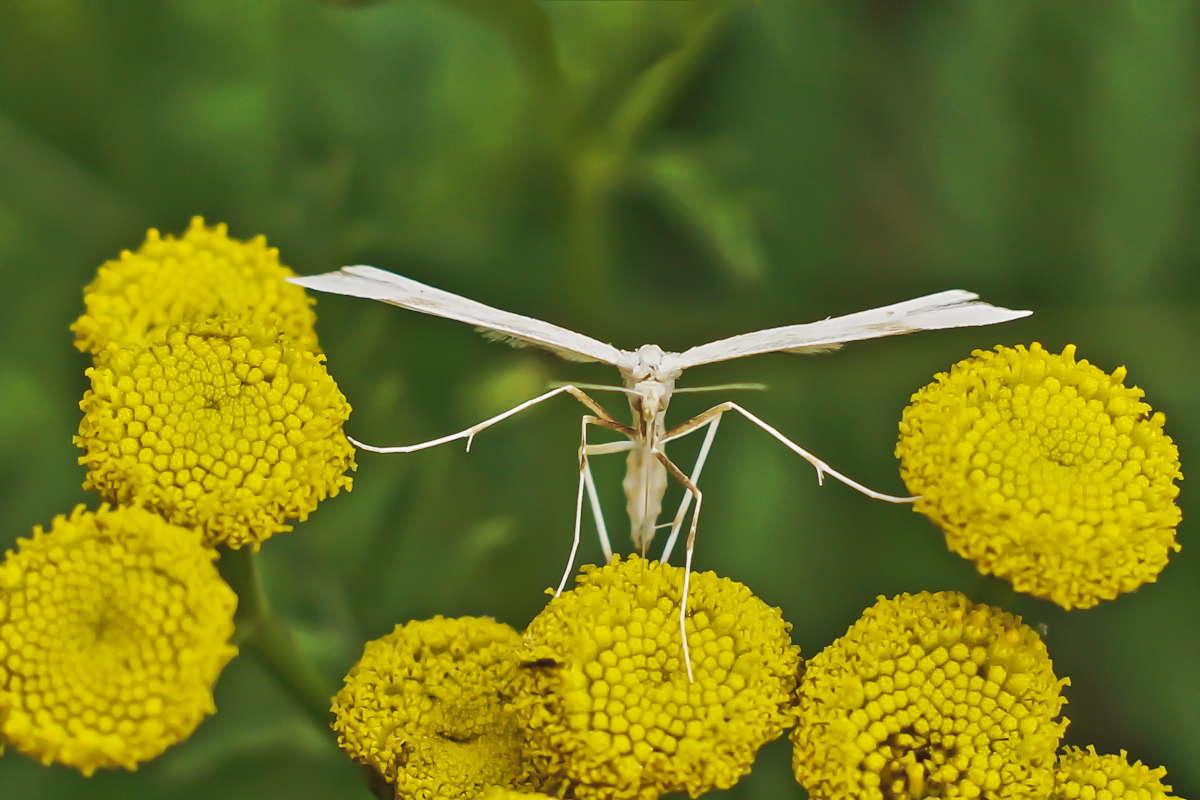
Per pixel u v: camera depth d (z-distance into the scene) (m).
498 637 0.15
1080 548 0.15
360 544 0.17
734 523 0.18
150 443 0.15
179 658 0.14
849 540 0.18
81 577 0.14
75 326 0.15
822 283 0.18
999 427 0.15
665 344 0.18
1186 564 0.17
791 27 0.18
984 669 0.15
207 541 0.15
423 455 0.18
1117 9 0.18
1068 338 0.18
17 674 0.14
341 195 0.18
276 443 0.15
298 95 0.18
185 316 0.15
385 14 0.18
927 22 0.18
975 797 0.14
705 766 0.14
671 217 0.19
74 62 0.18
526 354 0.18
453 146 0.18
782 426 0.18
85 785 0.17
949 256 0.18
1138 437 0.15
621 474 0.18
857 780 0.15
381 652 0.15
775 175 0.18
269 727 0.17
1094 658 0.17
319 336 0.18
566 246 0.18
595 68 0.18
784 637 0.15
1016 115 0.18
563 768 0.15
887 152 0.18
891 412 0.18
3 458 0.17
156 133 0.18
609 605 0.15
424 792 0.15
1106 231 0.18
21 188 0.17
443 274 0.18
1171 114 0.18
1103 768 0.15
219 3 0.18
